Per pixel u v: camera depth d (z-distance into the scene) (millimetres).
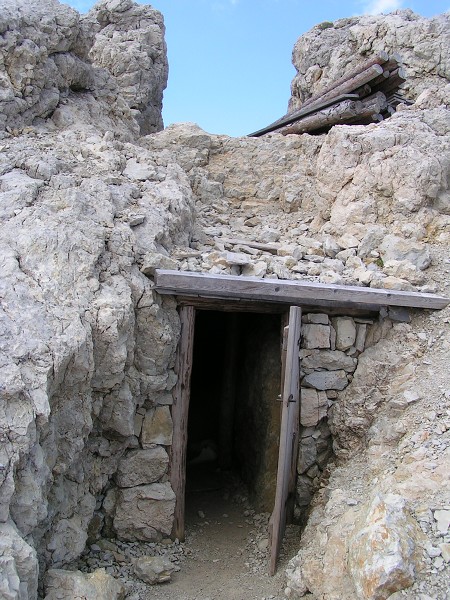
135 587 3453
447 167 5031
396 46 8602
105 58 7473
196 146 5938
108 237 3740
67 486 3375
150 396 3801
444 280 4418
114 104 6055
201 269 4004
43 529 3066
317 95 7211
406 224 4871
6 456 2568
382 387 3941
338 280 4238
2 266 3291
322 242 4957
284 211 5672
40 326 3031
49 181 4129
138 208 4238
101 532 3805
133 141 5910
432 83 8328
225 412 5402
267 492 4316
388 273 4453
